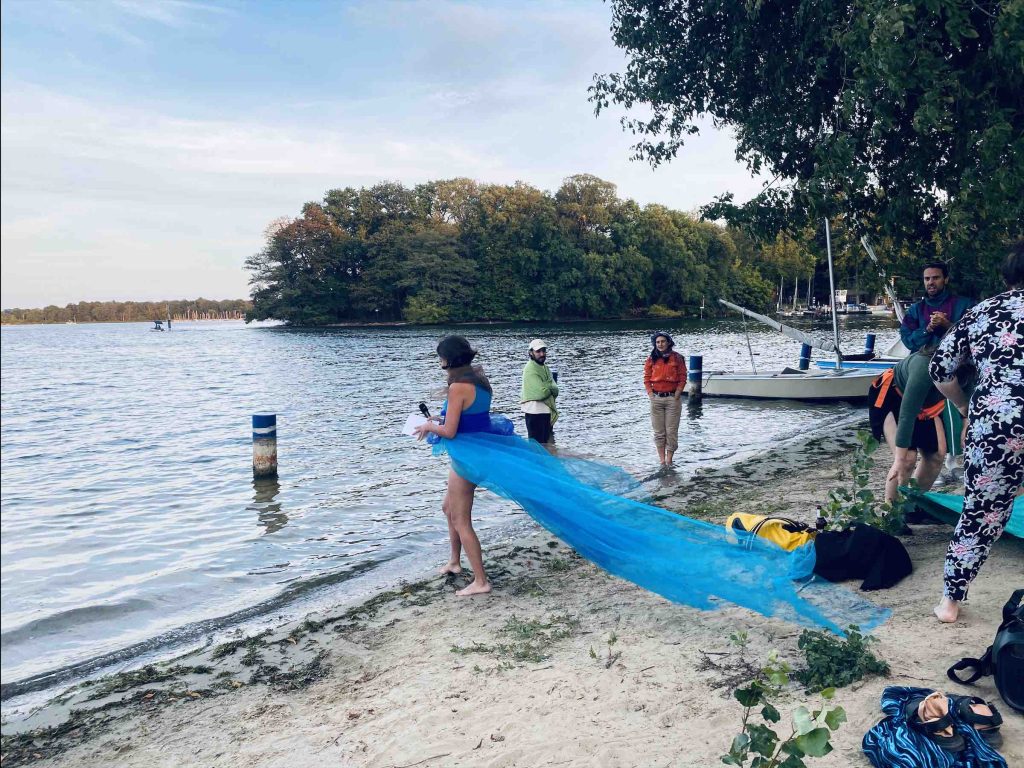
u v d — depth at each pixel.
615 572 5.22
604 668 4.27
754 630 4.58
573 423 16.34
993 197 7.61
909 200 9.33
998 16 7.05
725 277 97.25
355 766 3.47
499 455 5.62
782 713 3.46
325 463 12.84
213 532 8.88
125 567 7.64
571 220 93.94
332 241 97.62
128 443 15.65
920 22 7.38
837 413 17.84
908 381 5.84
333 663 4.93
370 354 44.56
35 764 3.91
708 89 11.66
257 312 97.00
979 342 3.91
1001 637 3.26
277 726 4.08
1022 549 5.22
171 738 4.07
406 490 10.70
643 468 11.73
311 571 7.36
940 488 7.62
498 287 92.00
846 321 76.19
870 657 3.74
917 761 2.76
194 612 6.39
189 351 56.53
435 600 6.00
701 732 3.40
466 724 3.76
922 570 5.10
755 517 5.91
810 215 10.30
